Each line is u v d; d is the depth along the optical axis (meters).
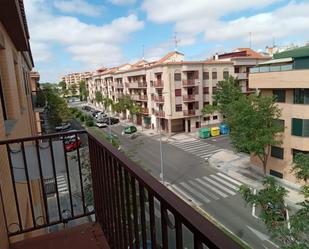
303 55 14.80
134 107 37.00
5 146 3.24
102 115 47.09
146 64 40.84
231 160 21.36
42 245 3.01
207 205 14.38
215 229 1.00
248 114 15.99
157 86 32.00
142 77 36.25
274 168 17.25
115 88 47.06
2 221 2.75
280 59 16.38
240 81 34.53
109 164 2.42
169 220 1.34
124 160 1.91
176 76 30.42
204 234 0.99
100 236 3.05
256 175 18.11
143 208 1.73
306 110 15.00
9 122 4.42
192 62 30.72
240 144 16.77
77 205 10.56
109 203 2.58
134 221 1.97
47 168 3.30
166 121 32.38
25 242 3.07
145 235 1.83
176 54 37.88
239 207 13.84
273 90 16.78
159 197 1.35
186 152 24.16
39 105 19.25
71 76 119.00
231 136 17.47
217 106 30.72
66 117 29.42
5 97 5.00
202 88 31.84
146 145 27.23
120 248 2.37
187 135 30.52
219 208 13.93
